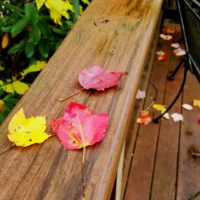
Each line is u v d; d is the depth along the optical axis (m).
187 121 1.36
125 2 0.74
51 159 0.37
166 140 1.27
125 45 0.59
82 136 0.38
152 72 1.63
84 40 0.60
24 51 0.93
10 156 0.37
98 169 0.36
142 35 0.62
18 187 0.34
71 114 0.42
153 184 1.10
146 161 1.18
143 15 0.69
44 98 0.45
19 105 0.44
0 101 0.74
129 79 0.50
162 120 1.35
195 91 1.52
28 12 0.78
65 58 0.54
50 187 0.34
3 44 0.87
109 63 0.54
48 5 0.77
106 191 0.34
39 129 0.39
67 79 0.49
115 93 0.47
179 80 1.58
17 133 0.39
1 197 0.33
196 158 1.20
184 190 1.09
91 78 0.47
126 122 0.43
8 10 0.89
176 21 1.98
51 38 0.86
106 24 0.66
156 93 1.50
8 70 0.94
